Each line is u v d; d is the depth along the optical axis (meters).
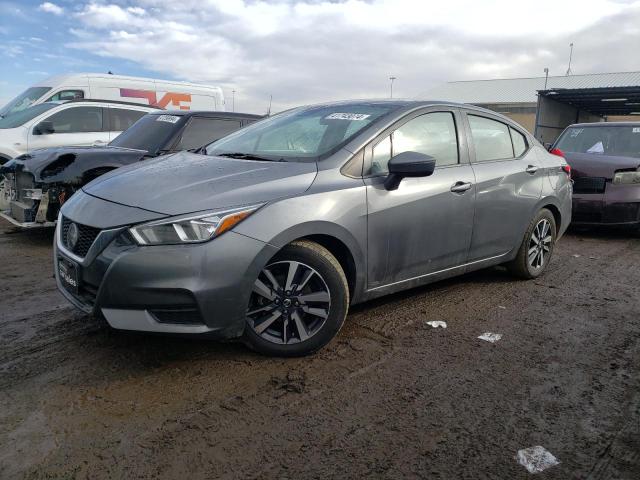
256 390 2.76
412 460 2.22
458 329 3.65
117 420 2.47
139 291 2.66
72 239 3.00
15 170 6.02
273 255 2.88
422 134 3.77
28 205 5.81
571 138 8.41
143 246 2.67
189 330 2.74
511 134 4.61
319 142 3.54
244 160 3.44
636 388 2.87
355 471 2.15
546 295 4.46
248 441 2.33
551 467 2.20
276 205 2.90
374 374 2.96
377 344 3.35
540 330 3.67
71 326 3.58
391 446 2.31
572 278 5.04
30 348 3.22
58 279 3.21
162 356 3.12
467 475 2.14
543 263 4.95
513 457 2.26
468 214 3.94
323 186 3.12
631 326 3.79
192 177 3.12
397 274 3.56
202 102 13.22
